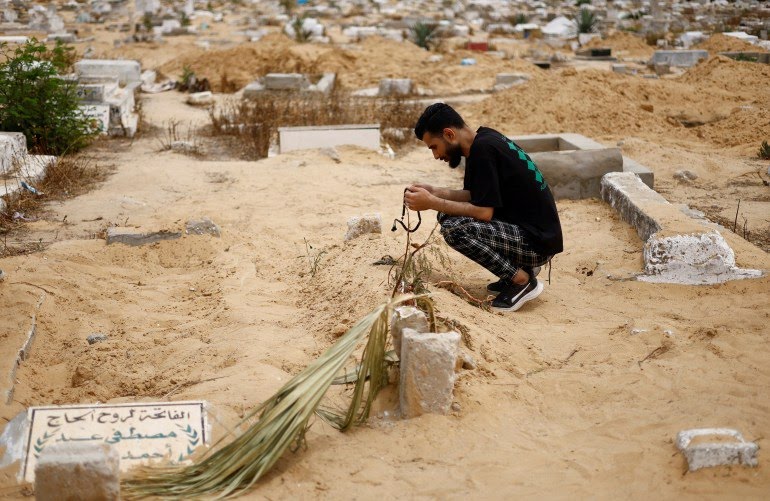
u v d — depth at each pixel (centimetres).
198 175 1105
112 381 498
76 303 618
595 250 740
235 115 1535
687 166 1127
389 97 1931
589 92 1556
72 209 915
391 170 1165
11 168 995
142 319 595
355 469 372
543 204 567
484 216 559
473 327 506
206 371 498
